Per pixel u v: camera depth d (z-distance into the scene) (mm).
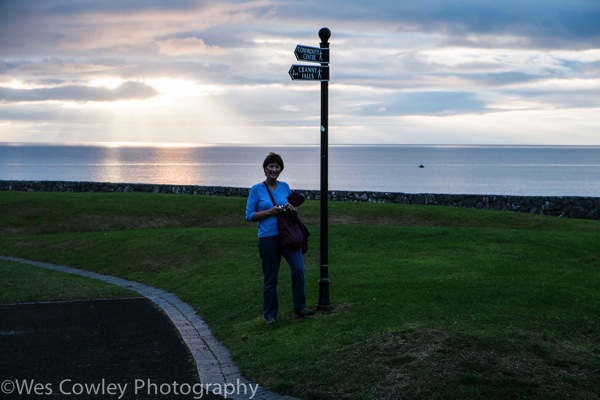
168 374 7371
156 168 174875
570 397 6078
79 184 35969
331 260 14367
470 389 6211
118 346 8594
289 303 10492
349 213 24703
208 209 25953
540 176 134875
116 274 15336
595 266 13133
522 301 9461
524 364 6816
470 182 112000
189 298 11883
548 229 22328
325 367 7141
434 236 17328
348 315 9055
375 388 6465
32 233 23312
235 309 10508
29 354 8211
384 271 12312
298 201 9305
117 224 24203
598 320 8617
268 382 6969
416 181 114438
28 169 165625
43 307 11180
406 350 7219
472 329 7816
